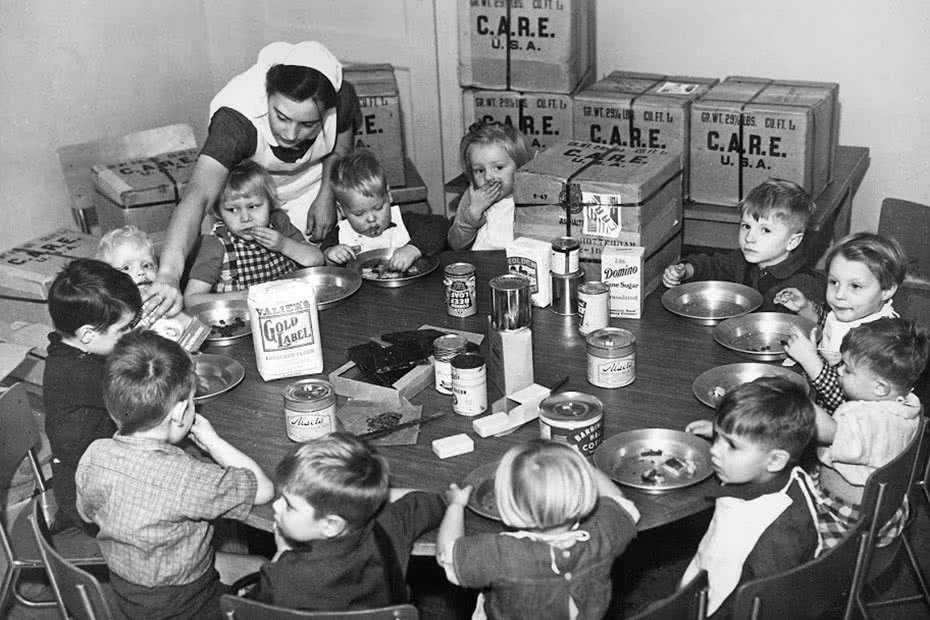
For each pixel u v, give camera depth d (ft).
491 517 6.60
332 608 6.24
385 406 7.98
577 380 8.31
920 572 8.35
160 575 6.87
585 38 13.56
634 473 7.05
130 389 6.79
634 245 9.42
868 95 13.74
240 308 9.76
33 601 9.19
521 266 9.51
